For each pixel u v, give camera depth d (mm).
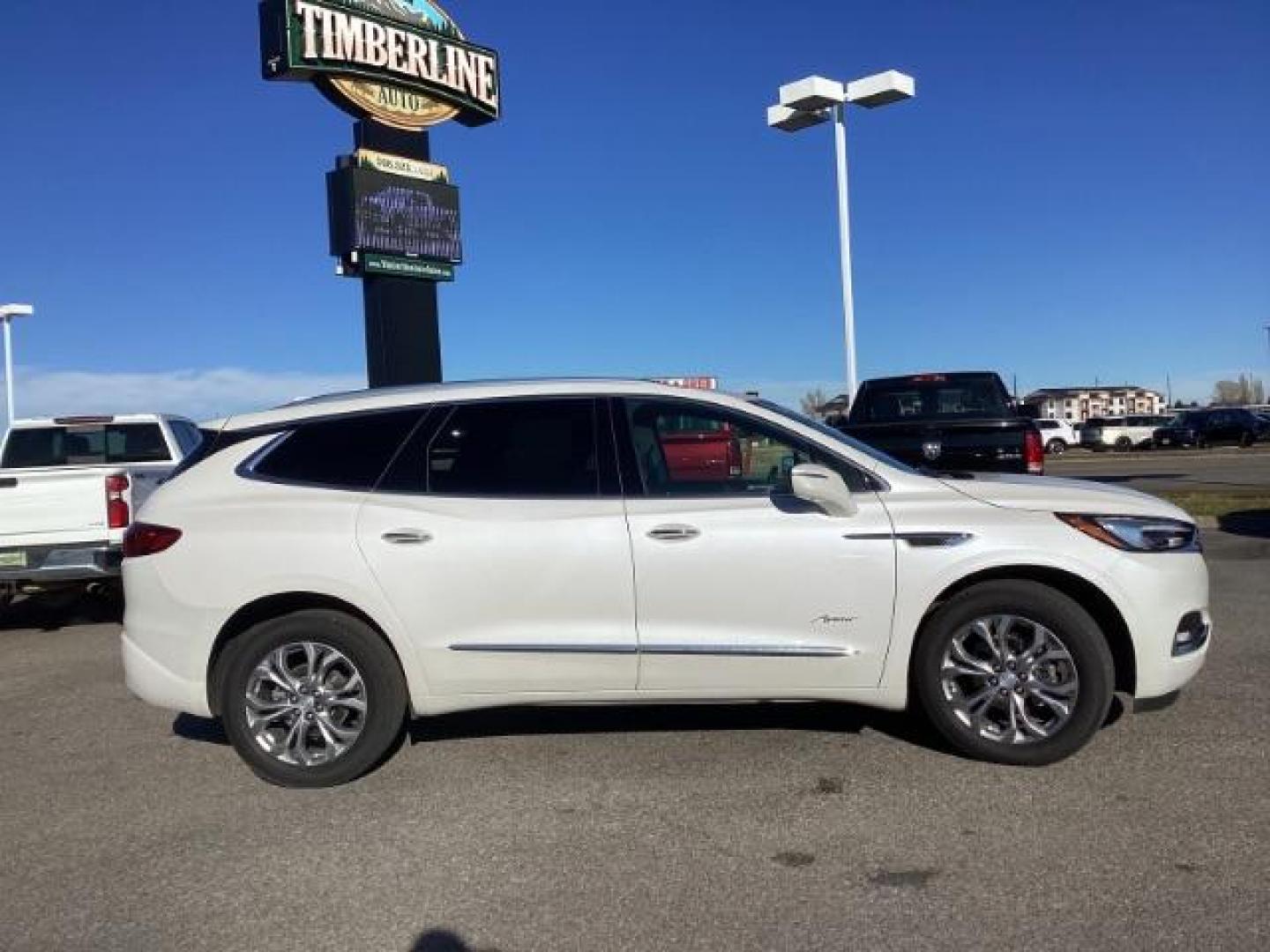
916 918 3604
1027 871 3914
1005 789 4711
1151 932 3457
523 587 4992
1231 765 4898
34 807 4957
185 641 5102
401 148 21812
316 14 20203
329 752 5086
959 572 4918
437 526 5020
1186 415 52250
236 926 3725
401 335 21484
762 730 5668
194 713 5172
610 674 5004
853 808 4555
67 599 11148
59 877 4172
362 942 3576
